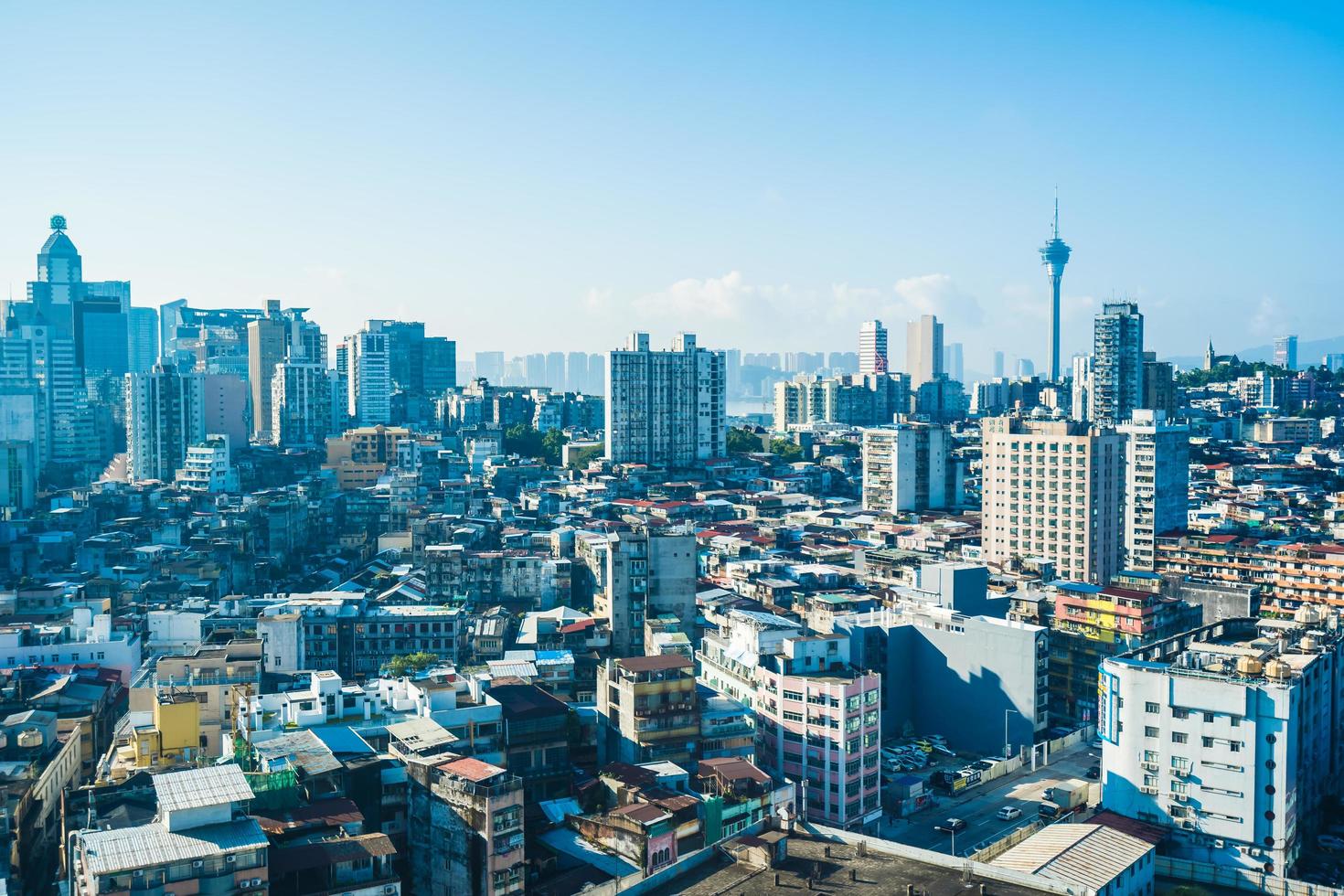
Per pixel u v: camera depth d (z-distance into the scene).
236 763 137.50
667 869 109.06
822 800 174.12
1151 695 168.25
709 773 155.25
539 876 137.38
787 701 179.00
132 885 107.44
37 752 165.88
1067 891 104.31
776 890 105.06
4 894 142.00
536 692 171.88
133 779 130.25
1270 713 158.75
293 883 116.25
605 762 179.50
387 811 139.50
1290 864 160.38
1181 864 158.50
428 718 156.38
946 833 177.00
